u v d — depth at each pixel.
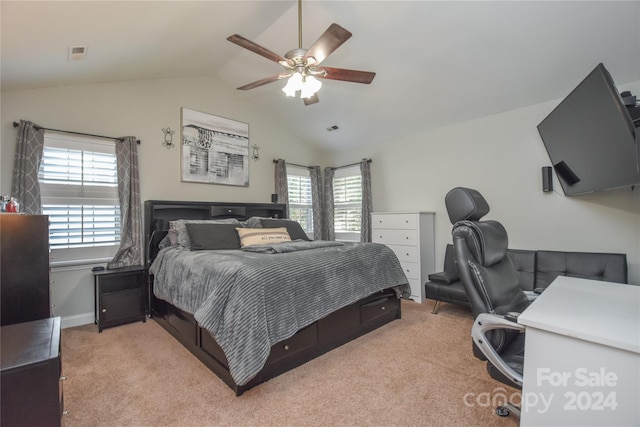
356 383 1.88
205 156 3.97
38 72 2.46
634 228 2.67
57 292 2.89
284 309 1.89
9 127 2.66
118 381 1.91
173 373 2.01
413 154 4.35
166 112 3.66
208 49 3.18
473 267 1.40
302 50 2.12
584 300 1.18
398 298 3.05
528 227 3.25
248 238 3.21
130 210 3.26
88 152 3.06
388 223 4.09
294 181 5.05
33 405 0.96
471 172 3.72
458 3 2.29
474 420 1.53
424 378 1.93
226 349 1.71
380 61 3.08
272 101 4.37
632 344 0.76
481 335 1.23
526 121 3.27
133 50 2.63
